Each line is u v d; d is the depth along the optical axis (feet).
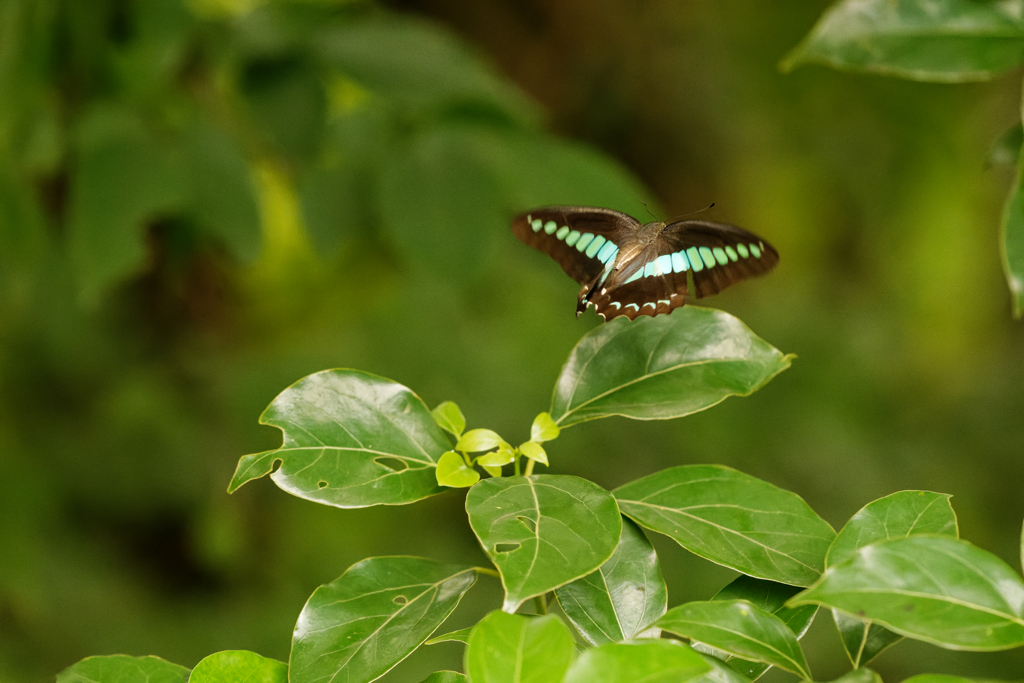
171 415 15.15
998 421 21.71
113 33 9.62
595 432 16.71
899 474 20.18
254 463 8.90
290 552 16.14
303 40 9.68
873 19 8.92
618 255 9.04
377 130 9.66
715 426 18.48
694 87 21.25
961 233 24.97
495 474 8.92
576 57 19.93
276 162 10.62
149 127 9.59
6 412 13.98
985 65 8.91
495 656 8.73
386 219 9.56
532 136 9.62
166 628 14.76
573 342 17.06
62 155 9.71
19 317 13.69
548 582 8.77
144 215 9.52
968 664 15.75
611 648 8.71
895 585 8.75
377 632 8.88
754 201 23.35
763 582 8.91
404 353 16.03
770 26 21.90
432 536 16.48
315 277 16.80
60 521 14.49
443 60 9.68
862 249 24.70
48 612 13.89
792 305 23.04
